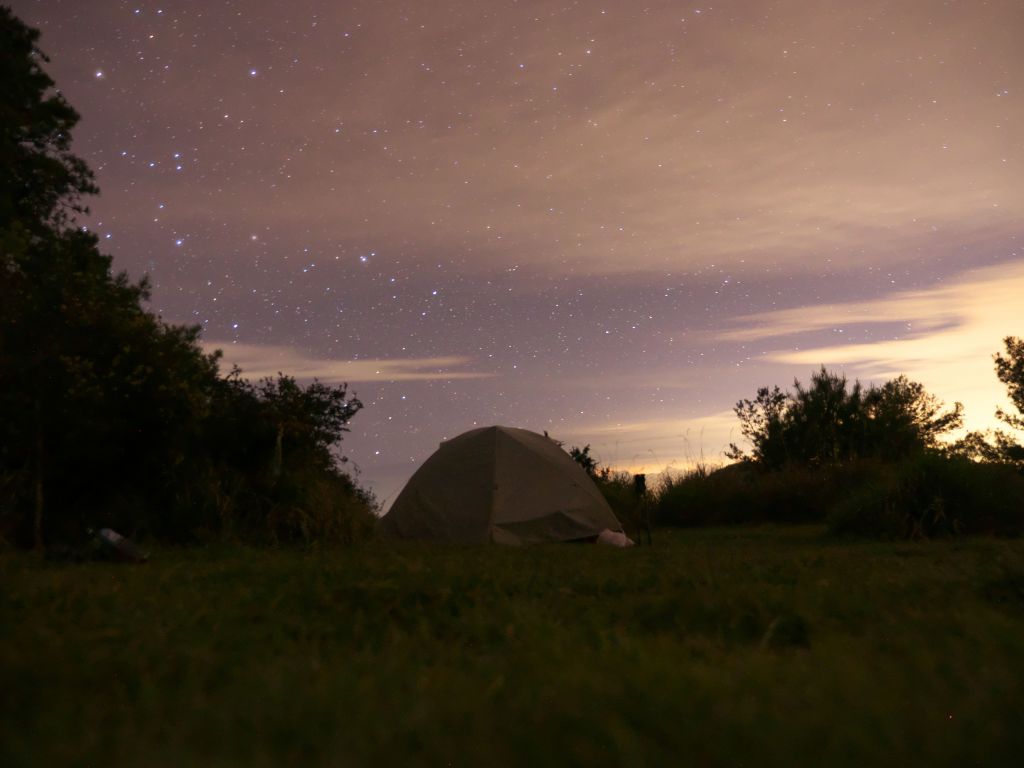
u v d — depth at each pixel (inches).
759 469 781.9
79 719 87.7
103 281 458.3
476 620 148.6
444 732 81.0
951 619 140.0
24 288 427.2
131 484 413.1
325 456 494.9
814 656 116.7
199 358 444.1
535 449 539.5
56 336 405.7
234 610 161.6
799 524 628.4
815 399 808.3
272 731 82.0
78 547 313.3
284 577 217.0
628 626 148.7
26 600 163.2
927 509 457.7
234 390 462.3
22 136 697.6
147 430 414.3
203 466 426.6
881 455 763.4
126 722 86.9
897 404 823.7
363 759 74.4
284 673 106.3
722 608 161.6
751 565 248.2
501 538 502.6
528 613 149.9
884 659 112.0
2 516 375.9
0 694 97.8
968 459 517.7
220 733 82.0
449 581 195.6
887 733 76.5
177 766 74.7
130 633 130.0
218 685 107.1
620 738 76.4
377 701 90.5
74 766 76.7
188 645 123.8
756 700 86.1
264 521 416.5
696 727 78.9
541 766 74.6
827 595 171.8
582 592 198.2
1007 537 444.8
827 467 686.5
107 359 406.6
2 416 383.6
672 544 467.5
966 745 75.4
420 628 144.2
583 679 95.8
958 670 98.9
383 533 519.2
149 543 377.1
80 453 392.5
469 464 534.9
